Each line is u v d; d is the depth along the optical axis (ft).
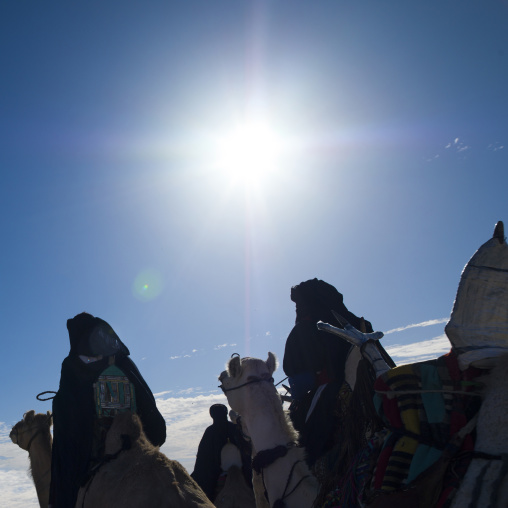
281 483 16.92
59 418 18.71
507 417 10.48
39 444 21.88
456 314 11.48
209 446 27.14
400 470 11.42
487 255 11.30
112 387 19.11
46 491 21.47
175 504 15.98
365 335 13.79
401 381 11.80
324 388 17.75
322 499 14.37
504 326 11.05
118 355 19.84
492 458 10.32
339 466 14.19
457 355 11.44
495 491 10.02
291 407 19.40
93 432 18.30
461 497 10.30
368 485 12.46
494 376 10.93
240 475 26.35
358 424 13.80
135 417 18.26
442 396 11.46
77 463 18.10
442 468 10.72
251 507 25.59
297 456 17.15
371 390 13.38
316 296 19.44
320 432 17.08
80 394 18.71
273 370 18.75
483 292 11.18
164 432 20.38
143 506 15.89
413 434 11.44
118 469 17.11
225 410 27.68
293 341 18.95
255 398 17.84
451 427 11.16
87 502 17.11
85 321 19.83
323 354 18.24
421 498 10.79
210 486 26.58
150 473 16.67
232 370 18.28
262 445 17.44
